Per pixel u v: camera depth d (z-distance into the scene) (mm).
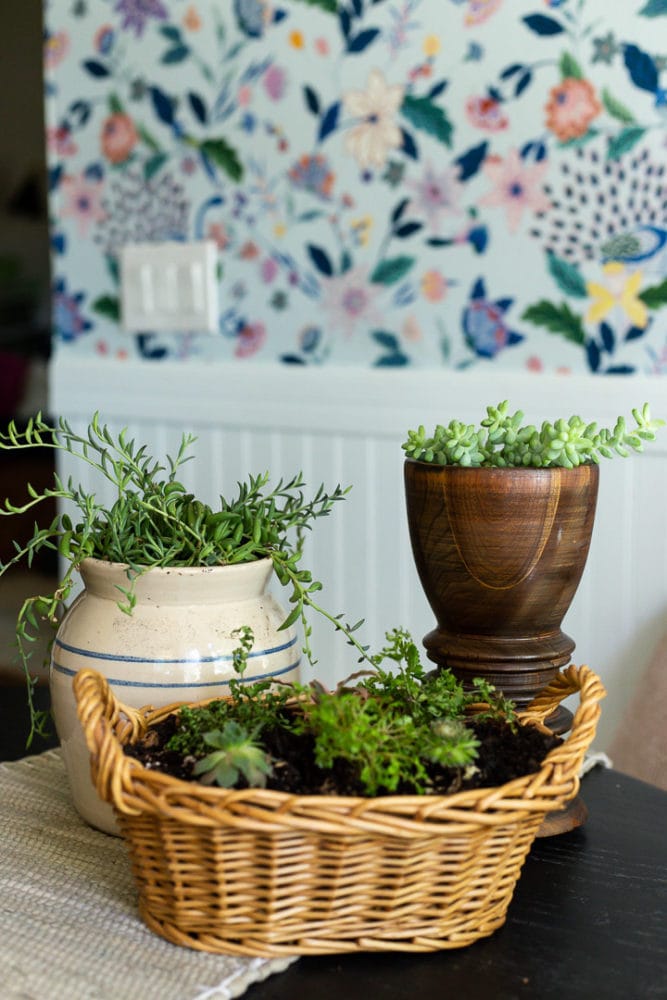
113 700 729
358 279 1663
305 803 590
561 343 1540
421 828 594
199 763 629
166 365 1810
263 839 605
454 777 651
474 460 840
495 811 622
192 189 1773
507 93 1526
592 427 850
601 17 1453
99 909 697
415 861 622
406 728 661
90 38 1820
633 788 932
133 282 1825
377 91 1611
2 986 603
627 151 1463
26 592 2004
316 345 1708
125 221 1836
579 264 1515
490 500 812
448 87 1562
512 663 847
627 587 1517
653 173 1451
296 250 1705
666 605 1491
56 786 912
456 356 1611
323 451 1701
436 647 873
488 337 1586
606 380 1503
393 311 1646
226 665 796
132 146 1812
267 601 847
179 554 824
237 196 1738
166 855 628
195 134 1758
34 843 796
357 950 644
